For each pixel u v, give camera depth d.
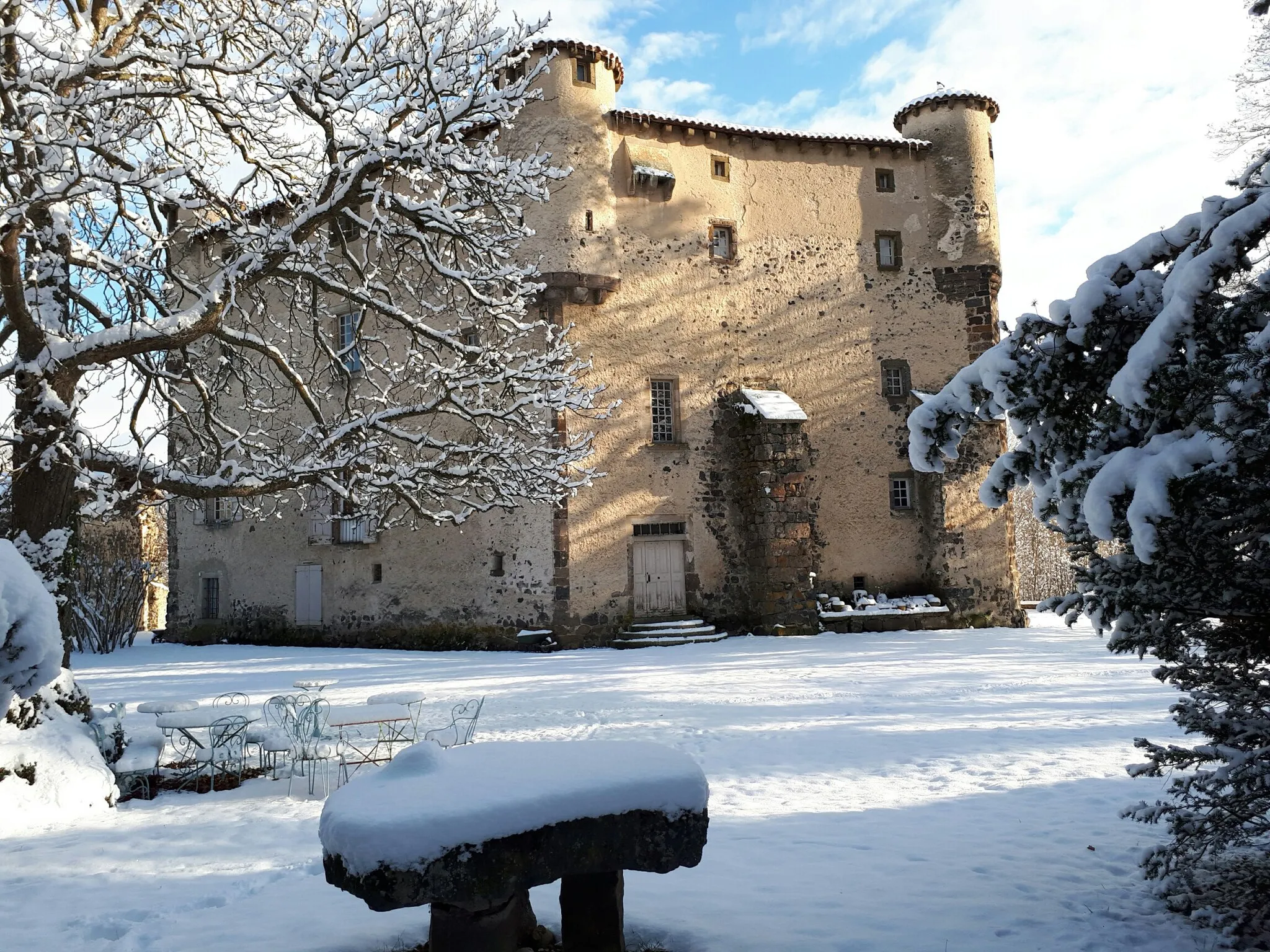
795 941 3.74
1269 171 3.83
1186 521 3.37
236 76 8.87
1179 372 3.44
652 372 20.27
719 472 20.64
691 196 20.98
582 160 19.47
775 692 11.34
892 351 22.25
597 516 19.42
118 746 7.76
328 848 3.16
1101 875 4.52
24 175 7.72
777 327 21.50
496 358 9.92
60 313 8.62
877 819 5.66
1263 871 4.31
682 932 3.85
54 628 5.80
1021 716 9.13
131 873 5.14
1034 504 4.31
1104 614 3.86
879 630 20.55
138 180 7.97
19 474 7.90
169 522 25.34
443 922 3.26
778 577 19.62
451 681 13.41
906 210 22.70
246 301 20.00
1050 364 4.09
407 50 9.05
